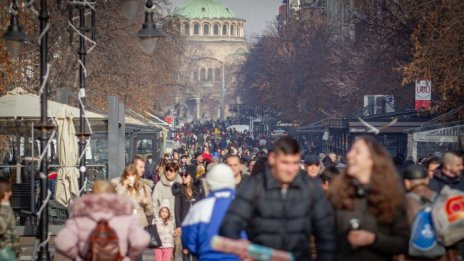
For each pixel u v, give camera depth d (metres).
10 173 49.94
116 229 18.39
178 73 130.25
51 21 67.50
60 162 39.56
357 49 110.06
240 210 16.11
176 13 100.25
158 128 78.31
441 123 64.19
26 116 41.91
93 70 75.88
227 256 18.91
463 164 25.64
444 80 63.34
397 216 15.95
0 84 52.12
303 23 158.50
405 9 80.31
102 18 77.06
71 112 40.09
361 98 105.50
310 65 149.62
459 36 62.19
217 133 197.50
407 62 83.94
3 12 53.38
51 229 38.94
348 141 75.69
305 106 147.50
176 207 31.62
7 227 21.33
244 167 40.62
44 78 27.22
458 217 18.59
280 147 15.98
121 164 46.22
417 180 19.61
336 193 16.16
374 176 15.97
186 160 67.25
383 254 16.11
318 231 16.11
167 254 31.55
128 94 81.00
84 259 18.36
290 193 16.11
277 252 14.60
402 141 69.56
